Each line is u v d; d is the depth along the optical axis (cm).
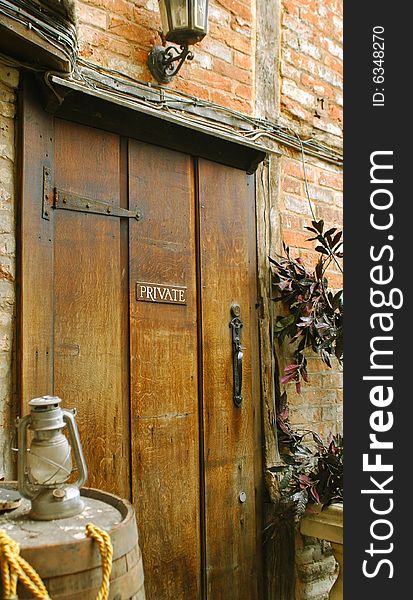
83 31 220
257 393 279
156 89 241
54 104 206
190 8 223
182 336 248
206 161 262
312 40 317
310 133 313
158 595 232
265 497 278
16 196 196
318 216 316
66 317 211
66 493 141
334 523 261
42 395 199
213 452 255
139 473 228
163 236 243
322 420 307
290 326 283
